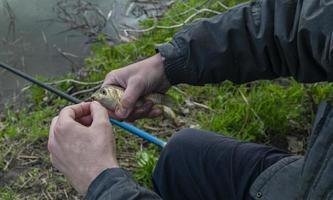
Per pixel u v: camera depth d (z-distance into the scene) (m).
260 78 1.07
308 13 0.90
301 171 0.89
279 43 1.00
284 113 1.70
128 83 1.05
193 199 1.06
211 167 1.03
